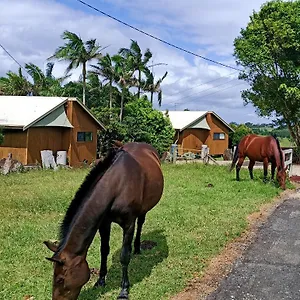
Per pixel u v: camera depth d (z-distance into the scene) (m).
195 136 32.47
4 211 8.80
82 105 22.41
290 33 22.05
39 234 7.24
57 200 9.91
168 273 5.68
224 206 10.02
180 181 13.68
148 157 5.85
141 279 5.45
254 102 25.14
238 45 24.08
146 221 8.36
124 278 4.95
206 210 9.47
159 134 27.11
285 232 8.21
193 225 8.19
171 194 11.30
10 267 5.67
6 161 15.95
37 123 19.78
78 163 22.70
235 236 7.70
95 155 24.39
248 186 12.82
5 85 33.94
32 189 11.44
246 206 10.15
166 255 6.45
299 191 13.23
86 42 28.27
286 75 23.66
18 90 33.47
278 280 5.72
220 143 34.50
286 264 6.38
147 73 35.69
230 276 5.80
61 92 34.47
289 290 5.39
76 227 3.98
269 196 11.62
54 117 20.84
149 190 5.32
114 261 6.04
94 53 28.34
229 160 29.58
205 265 6.12
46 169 16.91
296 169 20.58
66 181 13.21
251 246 7.24
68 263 3.80
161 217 8.70
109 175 4.56
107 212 4.45
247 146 13.88
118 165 4.77
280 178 13.13
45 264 5.80
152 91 36.31
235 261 6.43
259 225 8.69
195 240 7.24
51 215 8.73
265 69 23.91
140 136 26.44
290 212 10.04
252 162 14.25
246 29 24.12
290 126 25.11
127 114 30.12
